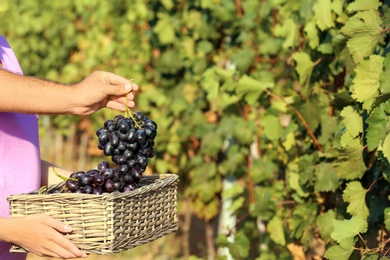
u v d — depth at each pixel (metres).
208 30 6.14
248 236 5.83
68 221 2.58
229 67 6.04
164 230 2.85
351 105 3.49
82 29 8.91
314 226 4.42
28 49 9.36
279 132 4.64
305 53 4.29
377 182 3.62
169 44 6.58
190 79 6.41
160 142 6.54
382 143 2.99
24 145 2.87
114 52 7.36
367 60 3.20
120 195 2.57
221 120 6.06
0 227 2.60
